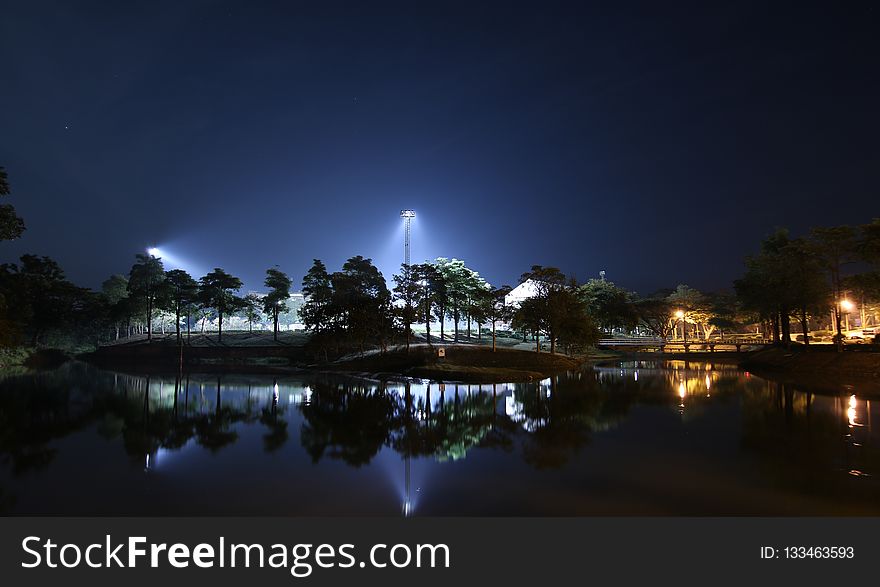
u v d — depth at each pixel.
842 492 16.27
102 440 24.98
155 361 88.06
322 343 75.75
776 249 77.06
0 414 32.94
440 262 99.00
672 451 21.50
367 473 18.84
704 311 122.31
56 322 90.88
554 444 23.14
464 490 16.77
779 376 53.34
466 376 53.59
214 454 21.94
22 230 53.97
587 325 71.75
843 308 87.50
